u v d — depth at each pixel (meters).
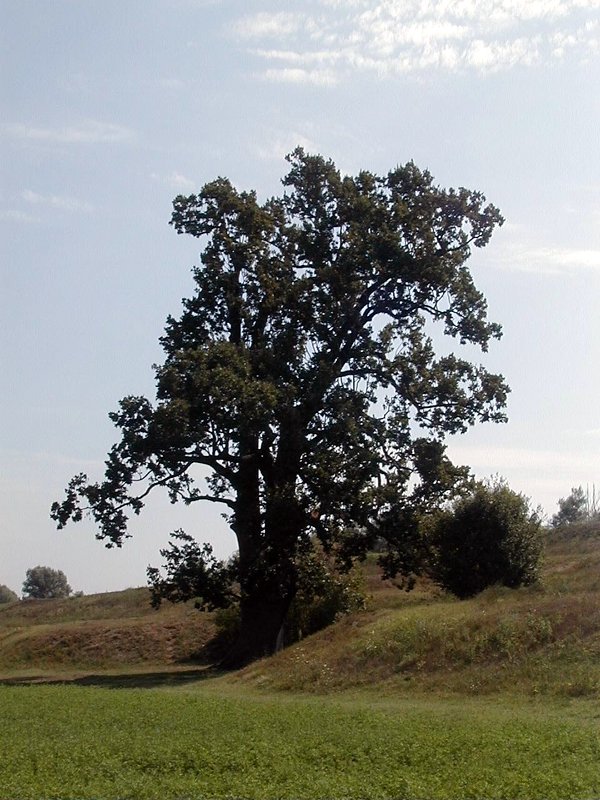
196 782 13.80
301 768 14.64
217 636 46.69
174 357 38.12
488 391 40.22
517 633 26.86
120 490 37.41
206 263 40.41
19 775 14.52
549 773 13.70
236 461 38.09
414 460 38.69
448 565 38.91
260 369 38.03
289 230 41.16
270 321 40.81
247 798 12.92
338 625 33.53
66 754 16.20
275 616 38.56
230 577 37.66
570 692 22.77
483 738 16.33
